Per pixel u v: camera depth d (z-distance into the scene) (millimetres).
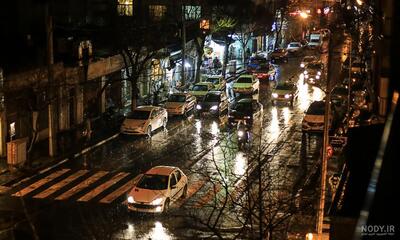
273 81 66750
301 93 59219
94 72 44219
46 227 24797
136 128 40656
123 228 24969
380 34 16922
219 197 28734
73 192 29453
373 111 21828
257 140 40094
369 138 15852
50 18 32656
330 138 30234
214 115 47812
